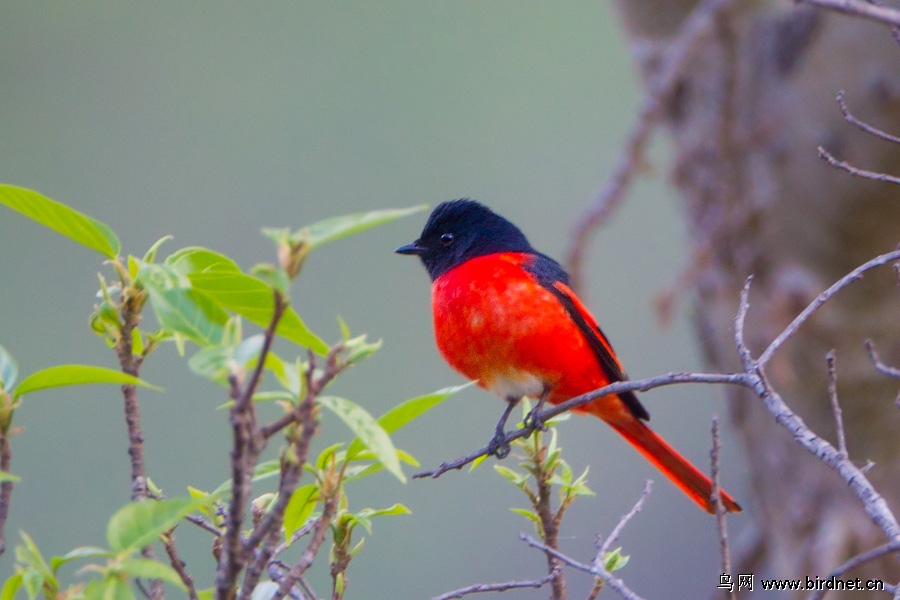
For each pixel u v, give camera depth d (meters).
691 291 10.54
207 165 19.58
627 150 9.80
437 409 16.30
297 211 19.45
